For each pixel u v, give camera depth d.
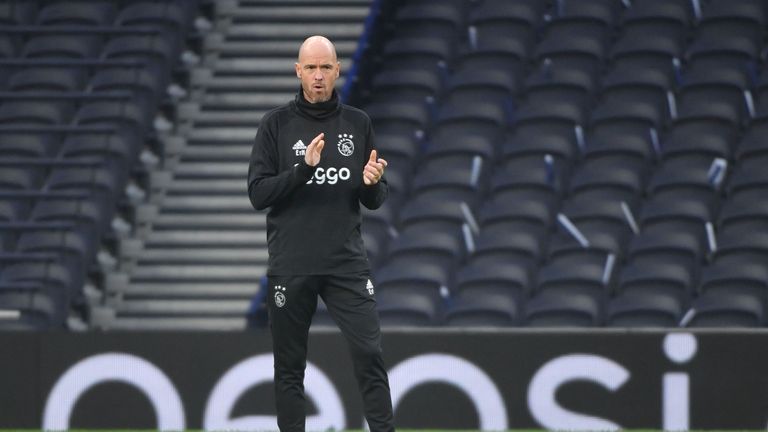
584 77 52.31
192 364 31.19
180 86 53.25
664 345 30.17
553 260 42.31
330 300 19.95
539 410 30.42
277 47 54.53
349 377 30.92
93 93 50.19
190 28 55.56
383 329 30.86
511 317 39.75
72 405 31.38
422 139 50.97
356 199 20.06
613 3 56.44
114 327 43.78
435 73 54.56
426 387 30.67
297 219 19.77
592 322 39.22
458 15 57.38
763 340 29.89
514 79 53.12
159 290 45.28
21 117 50.41
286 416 20.25
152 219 47.75
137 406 31.25
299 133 19.83
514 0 57.38
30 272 42.69
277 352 20.27
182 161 50.44
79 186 46.88
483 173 48.44
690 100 50.84
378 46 55.62
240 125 51.78
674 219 44.03
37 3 56.88
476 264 42.78
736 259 41.59
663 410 30.11
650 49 52.91
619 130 49.56
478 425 30.50
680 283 40.56
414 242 43.50
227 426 31.03
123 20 55.00
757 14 53.97
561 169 48.06
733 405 29.92
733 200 44.88
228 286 45.50
